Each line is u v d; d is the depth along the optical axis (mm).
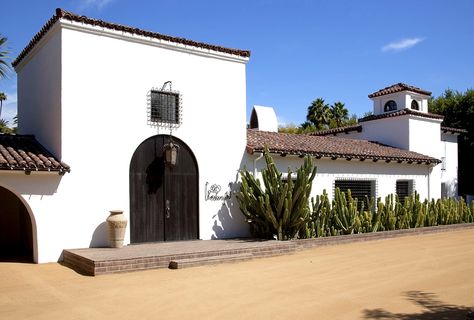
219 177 14422
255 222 14375
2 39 22109
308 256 12242
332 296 7902
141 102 12945
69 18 11688
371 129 23844
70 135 11680
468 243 14977
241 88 15125
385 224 17438
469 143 28766
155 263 10289
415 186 20844
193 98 13984
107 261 9664
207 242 13117
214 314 6844
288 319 6613
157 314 6848
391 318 6621
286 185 13664
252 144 15469
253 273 9844
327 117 47438
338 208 15898
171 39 13422
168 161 12977
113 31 12398
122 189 12461
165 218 13305
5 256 12344
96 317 6715
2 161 10422
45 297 7859
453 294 8016
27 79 14648
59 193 11414
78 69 11883
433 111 30734
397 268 10484
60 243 11344
